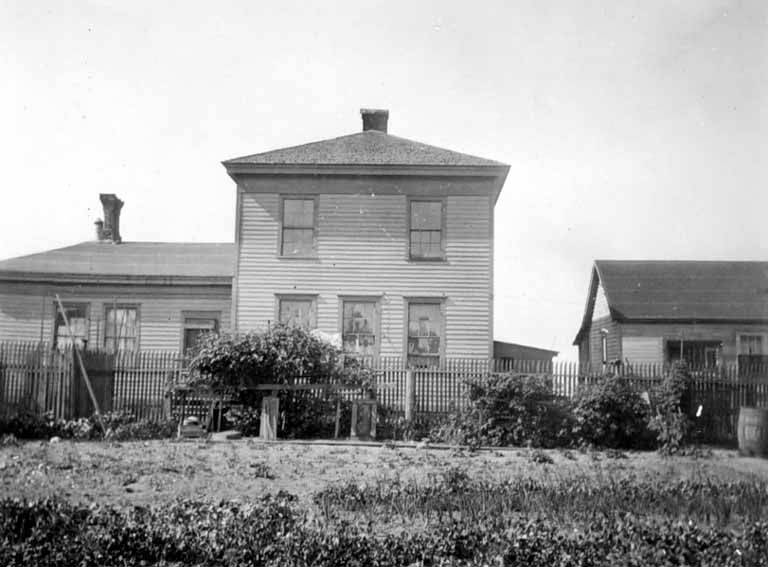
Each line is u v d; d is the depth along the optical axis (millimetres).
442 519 9242
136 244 31438
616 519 9258
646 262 31922
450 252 24438
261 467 13320
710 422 19016
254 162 24656
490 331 24125
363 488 11055
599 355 32312
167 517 8469
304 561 7531
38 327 27344
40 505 8609
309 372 19438
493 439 18359
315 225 24688
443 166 24328
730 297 28594
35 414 18328
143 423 18828
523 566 7512
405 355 24094
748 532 8531
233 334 19984
